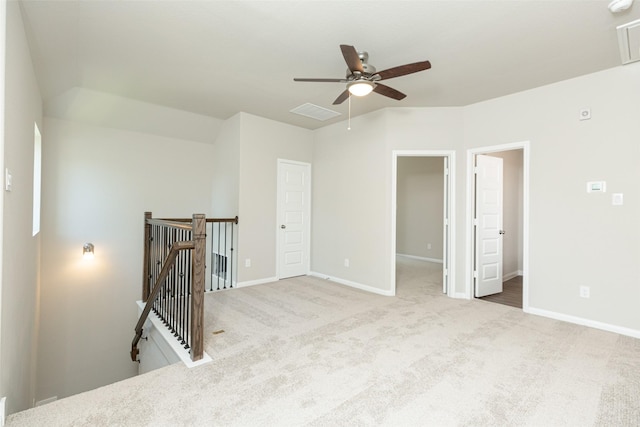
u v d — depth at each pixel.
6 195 1.72
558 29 2.36
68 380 4.11
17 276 2.13
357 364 2.28
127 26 2.39
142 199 4.72
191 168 5.18
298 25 2.37
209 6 2.15
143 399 1.85
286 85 3.53
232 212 4.68
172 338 2.78
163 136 4.91
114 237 4.48
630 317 2.85
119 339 4.51
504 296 4.24
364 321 3.16
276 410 1.76
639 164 2.82
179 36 2.54
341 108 4.26
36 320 3.53
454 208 4.12
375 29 2.40
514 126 3.62
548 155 3.36
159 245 3.78
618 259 2.92
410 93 3.66
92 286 4.30
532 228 3.47
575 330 2.96
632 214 2.85
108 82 3.47
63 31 2.44
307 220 5.39
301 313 3.39
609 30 2.36
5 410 1.68
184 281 2.92
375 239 4.34
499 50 2.68
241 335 2.79
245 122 4.55
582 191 3.13
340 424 1.65
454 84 3.38
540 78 3.22
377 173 4.33
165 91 3.74
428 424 1.65
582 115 3.13
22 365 2.47
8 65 1.72
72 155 4.16
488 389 1.98
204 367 2.22
